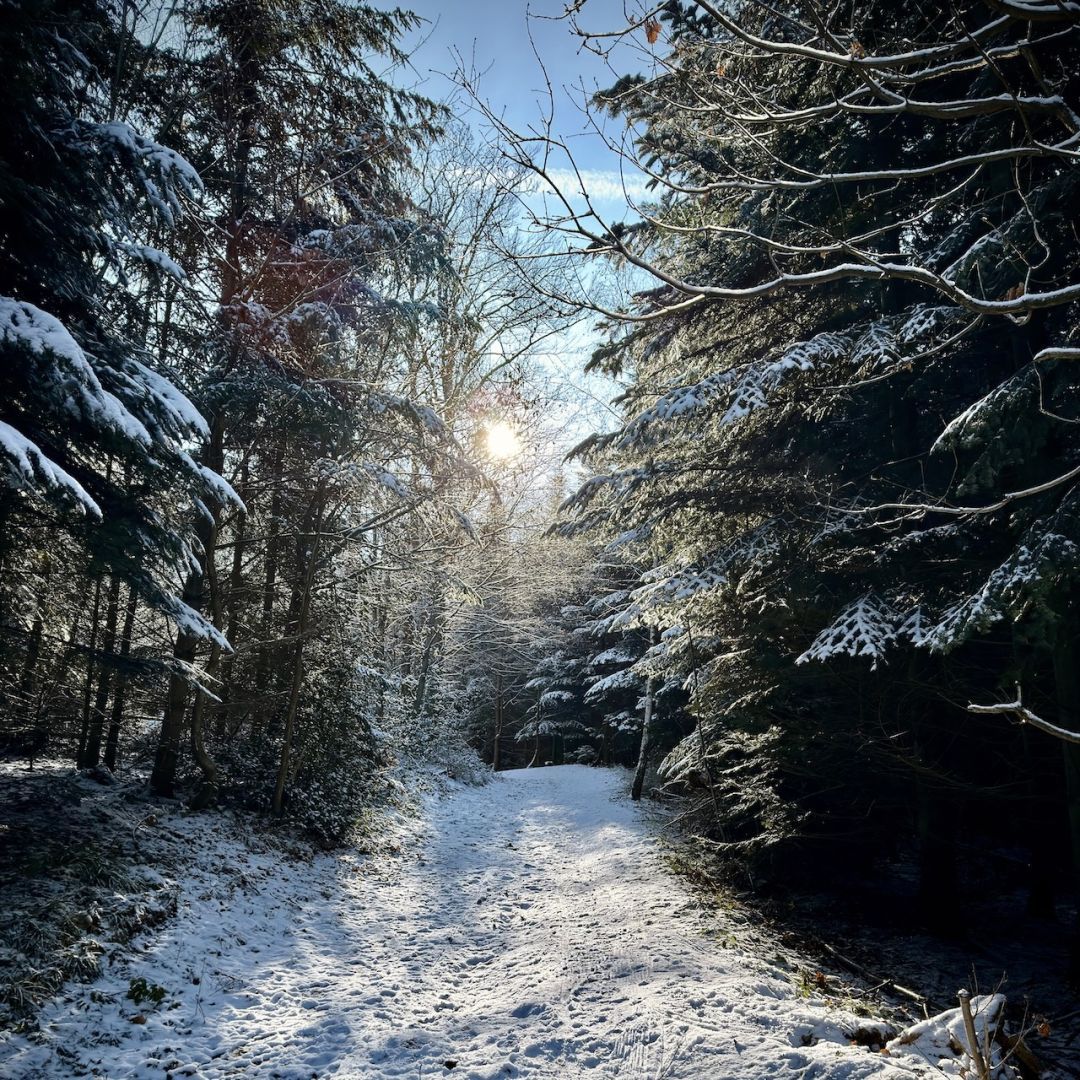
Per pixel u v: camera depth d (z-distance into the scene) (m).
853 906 9.81
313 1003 5.65
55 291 6.68
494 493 13.10
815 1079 4.10
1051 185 5.50
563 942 7.35
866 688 8.06
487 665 28.53
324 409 10.02
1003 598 5.54
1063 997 6.85
